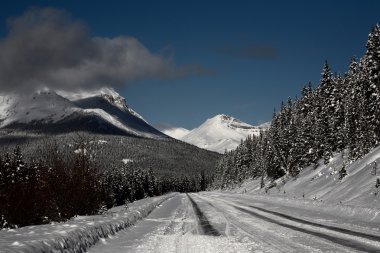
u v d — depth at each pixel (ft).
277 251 34.32
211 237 43.70
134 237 43.52
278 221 61.62
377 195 90.17
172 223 59.31
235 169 394.73
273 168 247.50
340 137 176.45
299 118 235.20
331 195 122.21
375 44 149.89
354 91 167.84
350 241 39.99
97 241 37.50
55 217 51.88
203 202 125.18
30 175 49.37
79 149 61.21
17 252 23.04
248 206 102.12
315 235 44.73
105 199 66.85
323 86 207.41
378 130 145.48
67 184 57.57
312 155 201.57
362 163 131.95
